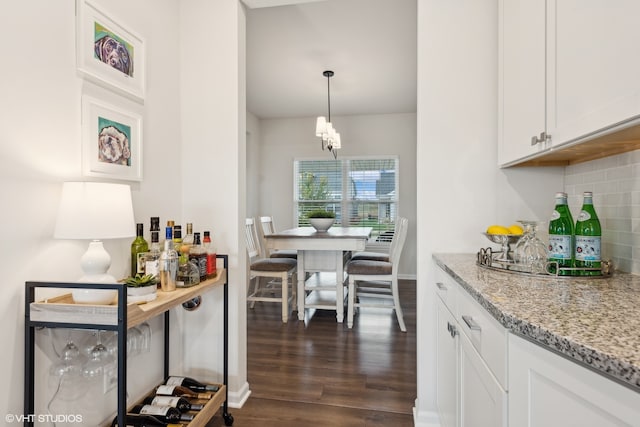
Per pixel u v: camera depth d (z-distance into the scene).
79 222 1.13
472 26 1.75
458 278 1.20
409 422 1.78
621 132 0.90
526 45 1.33
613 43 0.82
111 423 1.51
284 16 2.71
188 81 2.01
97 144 1.40
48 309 1.10
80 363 1.23
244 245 2.06
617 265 1.26
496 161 1.72
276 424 1.76
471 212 1.75
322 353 2.60
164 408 1.54
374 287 4.62
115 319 1.07
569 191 1.61
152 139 1.77
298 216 5.67
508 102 1.53
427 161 1.77
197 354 2.01
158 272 1.46
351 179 5.55
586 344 0.57
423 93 1.77
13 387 1.09
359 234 3.36
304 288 3.44
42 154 1.17
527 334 0.69
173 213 1.94
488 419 0.91
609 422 0.54
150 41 1.75
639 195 1.15
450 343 1.39
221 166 1.98
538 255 1.31
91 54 1.37
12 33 1.08
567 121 1.03
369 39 3.07
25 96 1.12
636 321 0.70
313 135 5.60
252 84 4.16
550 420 0.65
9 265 1.08
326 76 3.91
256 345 2.76
